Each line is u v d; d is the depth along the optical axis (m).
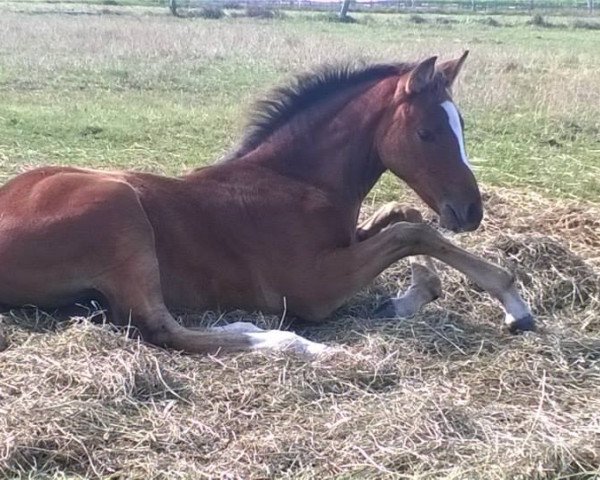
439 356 4.65
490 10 49.09
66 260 4.66
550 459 3.59
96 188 4.72
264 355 4.46
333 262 4.99
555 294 5.63
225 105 13.41
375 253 4.97
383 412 3.95
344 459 3.63
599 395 4.28
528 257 5.93
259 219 5.05
